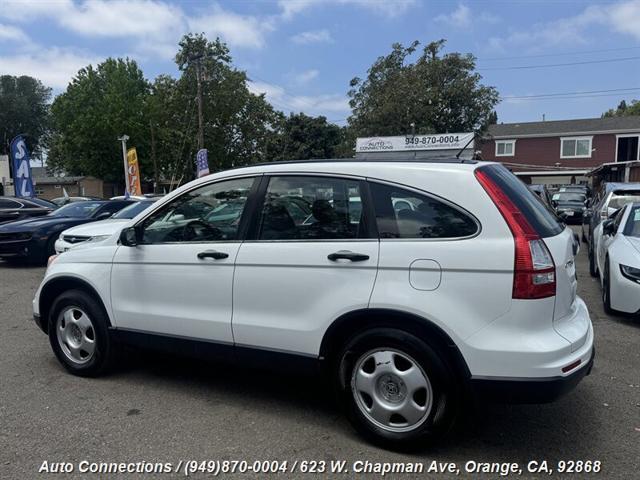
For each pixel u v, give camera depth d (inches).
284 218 142.5
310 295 134.7
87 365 175.8
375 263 127.0
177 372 184.1
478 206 121.3
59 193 2201.0
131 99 1939.0
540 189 745.0
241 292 144.6
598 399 160.6
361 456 128.1
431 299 121.2
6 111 2736.2
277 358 141.5
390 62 1397.6
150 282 160.6
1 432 139.4
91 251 175.0
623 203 416.5
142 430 140.7
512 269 115.7
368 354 130.0
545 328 118.3
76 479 118.3
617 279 243.4
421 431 124.8
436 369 122.2
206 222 154.3
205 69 1550.2
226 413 151.5
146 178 2027.6
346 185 135.6
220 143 1704.0
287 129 2249.0
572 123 1669.5
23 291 329.7
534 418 148.2
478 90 1364.4
